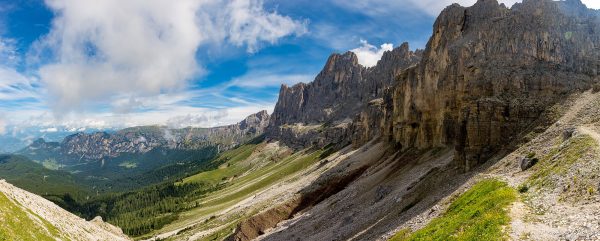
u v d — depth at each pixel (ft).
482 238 118.52
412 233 172.55
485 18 383.04
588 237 97.09
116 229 558.97
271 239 364.99
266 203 606.14
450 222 150.30
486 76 278.67
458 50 354.13
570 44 300.81
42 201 340.59
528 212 128.77
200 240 578.25
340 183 478.18
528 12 318.45
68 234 279.69
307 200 472.44
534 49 295.28
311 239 293.02
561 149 169.89
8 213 229.45
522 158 185.78
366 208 296.30
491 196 151.94
